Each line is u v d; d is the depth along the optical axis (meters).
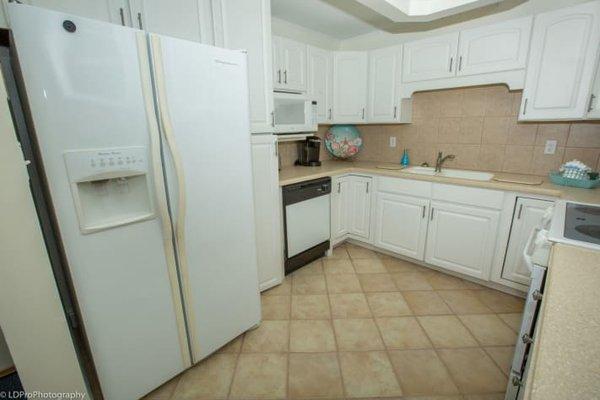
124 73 1.08
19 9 0.87
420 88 2.52
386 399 1.39
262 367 1.58
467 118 2.55
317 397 1.40
